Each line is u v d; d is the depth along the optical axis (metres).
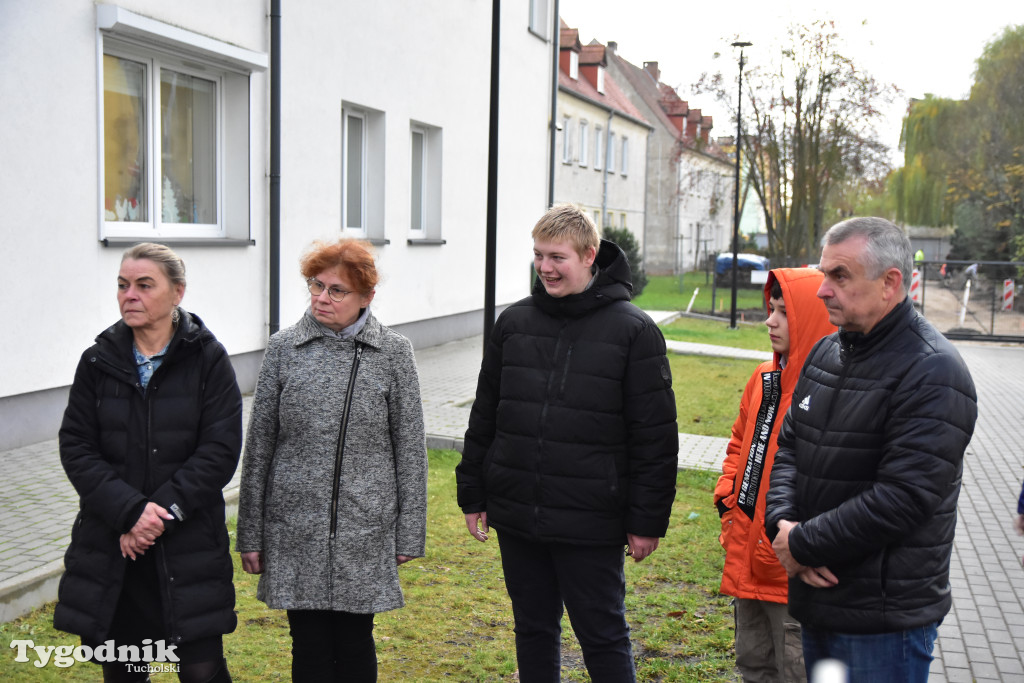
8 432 7.20
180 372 2.96
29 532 5.18
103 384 2.93
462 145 15.73
